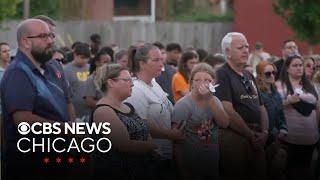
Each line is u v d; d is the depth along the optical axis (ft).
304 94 42.29
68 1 106.73
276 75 44.11
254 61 72.84
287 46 56.44
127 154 31.60
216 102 35.40
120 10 118.21
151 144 32.32
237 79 37.37
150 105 34.73
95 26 97.50
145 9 117.60
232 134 36.99
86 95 46.37
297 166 42.78
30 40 29.99
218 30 99.50
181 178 35.40
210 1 117.50
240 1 97.86
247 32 97.71
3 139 30.58
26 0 91.20
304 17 80.23
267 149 40.29
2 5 71.56
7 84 29.45
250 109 37.40
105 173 31.45
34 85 29.55
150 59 35.09
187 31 99.35
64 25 96.63
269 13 96.63
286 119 42.32
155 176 34.53
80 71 50.16
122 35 98.12
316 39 80.94
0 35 91.71
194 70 35.42
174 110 35.35
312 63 46.70
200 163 35.29
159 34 98.99
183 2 117.50
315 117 42.78
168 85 46.01
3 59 43.98
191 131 35.22
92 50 66.59
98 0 109.40
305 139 42.27
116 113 31.65
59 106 30.40
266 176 39.50
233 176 37.22
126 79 31.94
